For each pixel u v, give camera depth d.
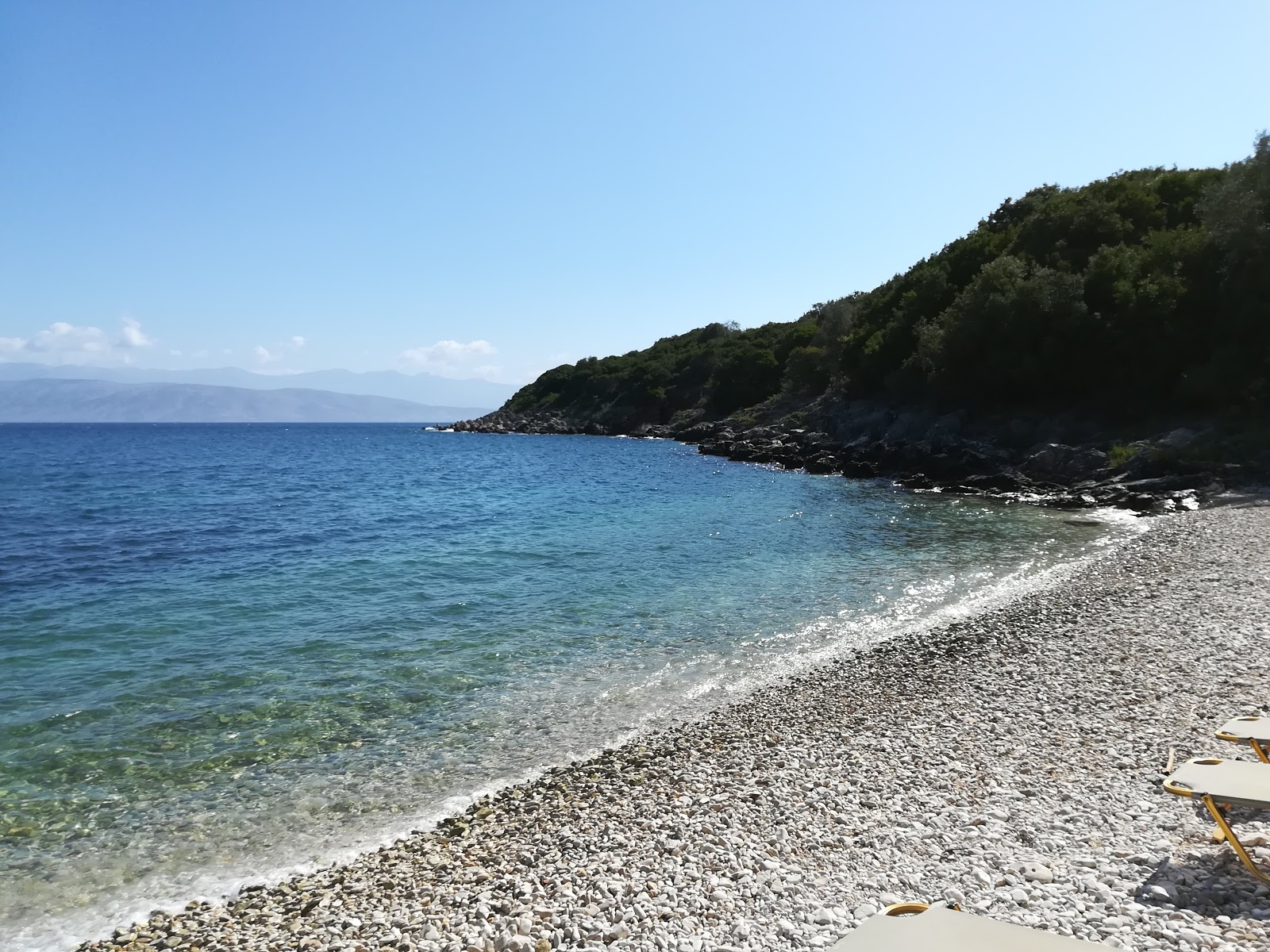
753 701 11.88
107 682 13.19
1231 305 45.00
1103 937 5.05
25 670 13.77
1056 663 12.37
